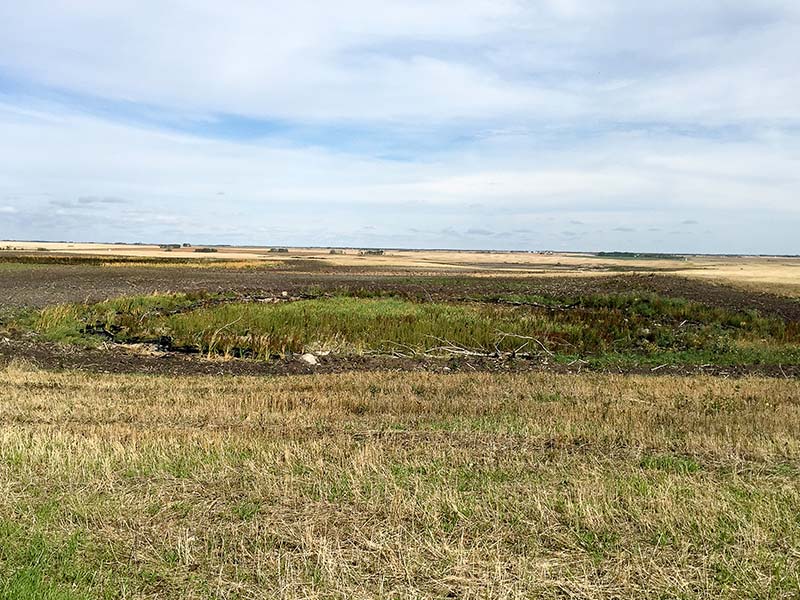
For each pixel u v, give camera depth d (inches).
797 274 2177.7
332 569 214.7
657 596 204.1
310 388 578.6
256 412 461.4
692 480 300.4
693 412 472.4
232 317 1000.9
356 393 549.0
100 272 2285.9
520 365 810.2
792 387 596.7
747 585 208.4
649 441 379.2
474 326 968.9
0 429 387.2
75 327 952.3
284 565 220.5
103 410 465.4
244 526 251.9
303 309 1088.2
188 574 215.3
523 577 213.8
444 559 223.8
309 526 249.6
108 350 845.2
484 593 204.1
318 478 302.8
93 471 311.3
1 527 242.2
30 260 2935.5
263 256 5354.3
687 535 243.9
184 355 836.6
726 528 248.8
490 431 405.4
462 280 2143.2
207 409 468.1
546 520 256.4
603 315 1118.4
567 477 307.6
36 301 1262.3
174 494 283.9
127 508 266.4
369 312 1068.5
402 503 268.4
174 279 2009.1
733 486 296.0
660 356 884.0
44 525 247.1
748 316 1174.3
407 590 205.8
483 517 259.4
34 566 215.9
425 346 899.4
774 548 235.3
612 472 314.3
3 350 801.6
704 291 1587.1
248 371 749.3
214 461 328.8
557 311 1172.5
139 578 212.2
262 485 291.9
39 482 296.0
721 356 882.8
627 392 565.3
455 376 653.9
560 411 471.8
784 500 277.4
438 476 306.7
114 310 1069.1
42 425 414.6
